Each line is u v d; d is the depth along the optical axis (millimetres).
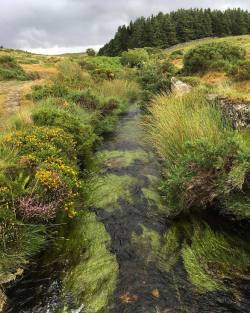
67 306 4293
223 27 85188
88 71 24797
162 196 6887
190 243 5410
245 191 5844
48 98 12828
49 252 5254
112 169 8461
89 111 12914
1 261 4824
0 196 5422
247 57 24656
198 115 8281
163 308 4168
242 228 5719
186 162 6109
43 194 5770
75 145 8953
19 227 5180
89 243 5465
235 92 10078
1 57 27734
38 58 47875
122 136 11438
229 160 6004
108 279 4672
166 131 8547
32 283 4660
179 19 80812
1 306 4312
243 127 8070
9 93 17047
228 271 4766
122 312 4137
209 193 6047
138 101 18359
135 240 5527
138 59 41969
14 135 7863
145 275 4719
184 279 4629
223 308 4145
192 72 22359
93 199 6895
